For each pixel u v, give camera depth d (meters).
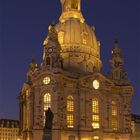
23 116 159.25
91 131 145.00
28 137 144.25
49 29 157.62
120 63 165.00
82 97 146.50
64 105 141.50
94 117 149.25
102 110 151.88
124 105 159.38
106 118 152.62
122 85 161.00
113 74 164.25
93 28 172.25
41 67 149.12
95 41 167.12
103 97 153.38
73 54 158.38
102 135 147.38
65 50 159.12
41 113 141.62
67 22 165.25
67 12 171.38
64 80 143.38
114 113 156.62
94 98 150.75
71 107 144.38
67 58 158.12
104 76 154.25
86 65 158.38
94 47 164.88
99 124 149.62
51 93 141.00
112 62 166.38
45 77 143.50
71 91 145.38
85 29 165.00
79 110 145.25
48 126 91.56
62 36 161.62
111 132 151.75
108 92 155.62
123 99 160.00
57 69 141.62
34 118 143.38
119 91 160.62
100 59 170.12
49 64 146.12
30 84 149.12
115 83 160.25
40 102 142.75
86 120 145.38
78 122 144.12
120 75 163.38
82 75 149.38
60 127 136.88
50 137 91.00
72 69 155.75
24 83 151.25
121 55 166.25
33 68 158.38
